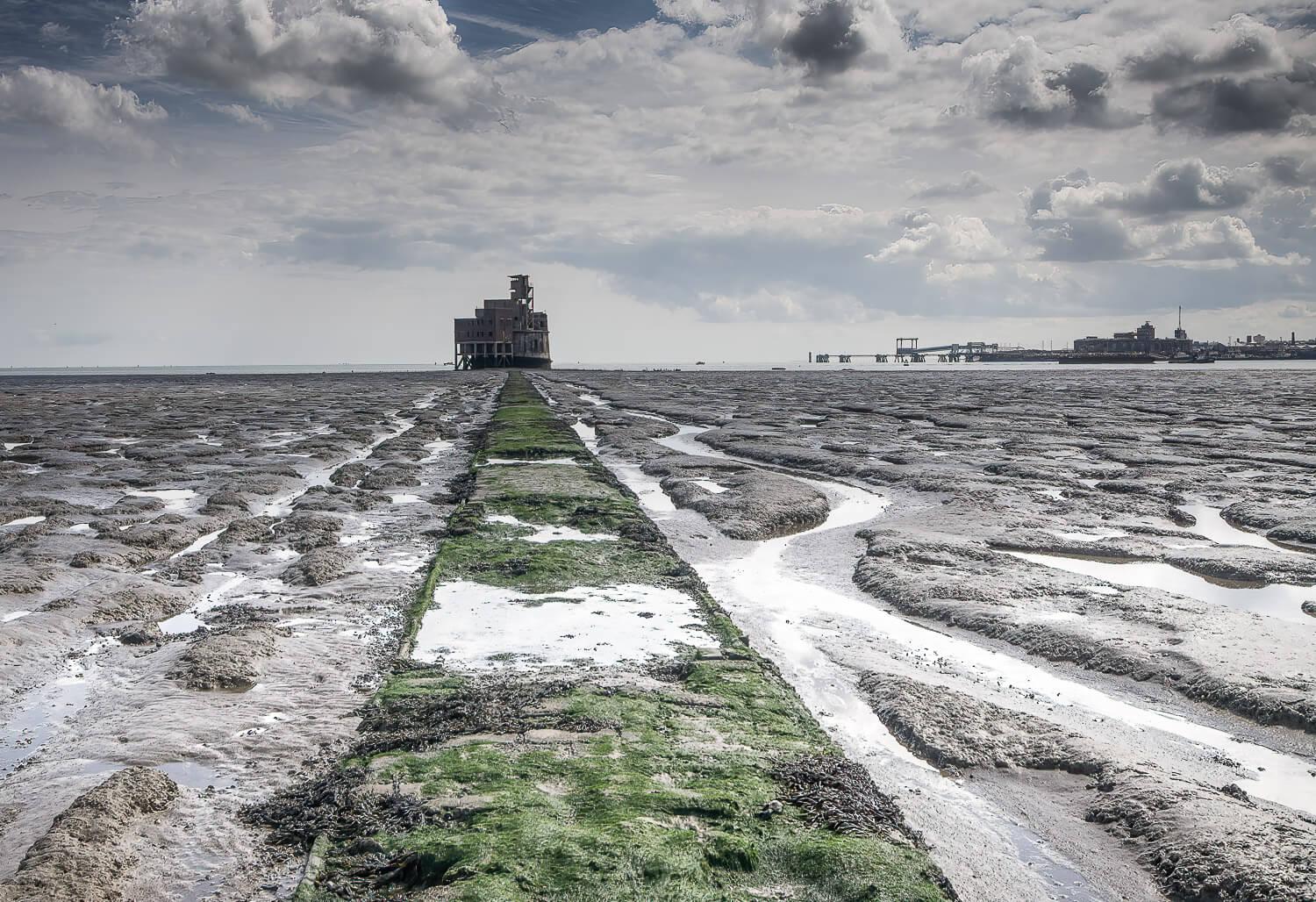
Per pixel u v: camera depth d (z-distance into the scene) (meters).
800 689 17.86
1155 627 20.94
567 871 10.59
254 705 16.55
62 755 14.59
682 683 17.47
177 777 13.85
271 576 26.31
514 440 57.91
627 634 20.67
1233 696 16.97
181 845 11.88
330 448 56.41
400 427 76.06
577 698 16.09
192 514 35.53
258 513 37.00
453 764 13.53
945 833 12.51
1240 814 12.45
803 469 49.34
